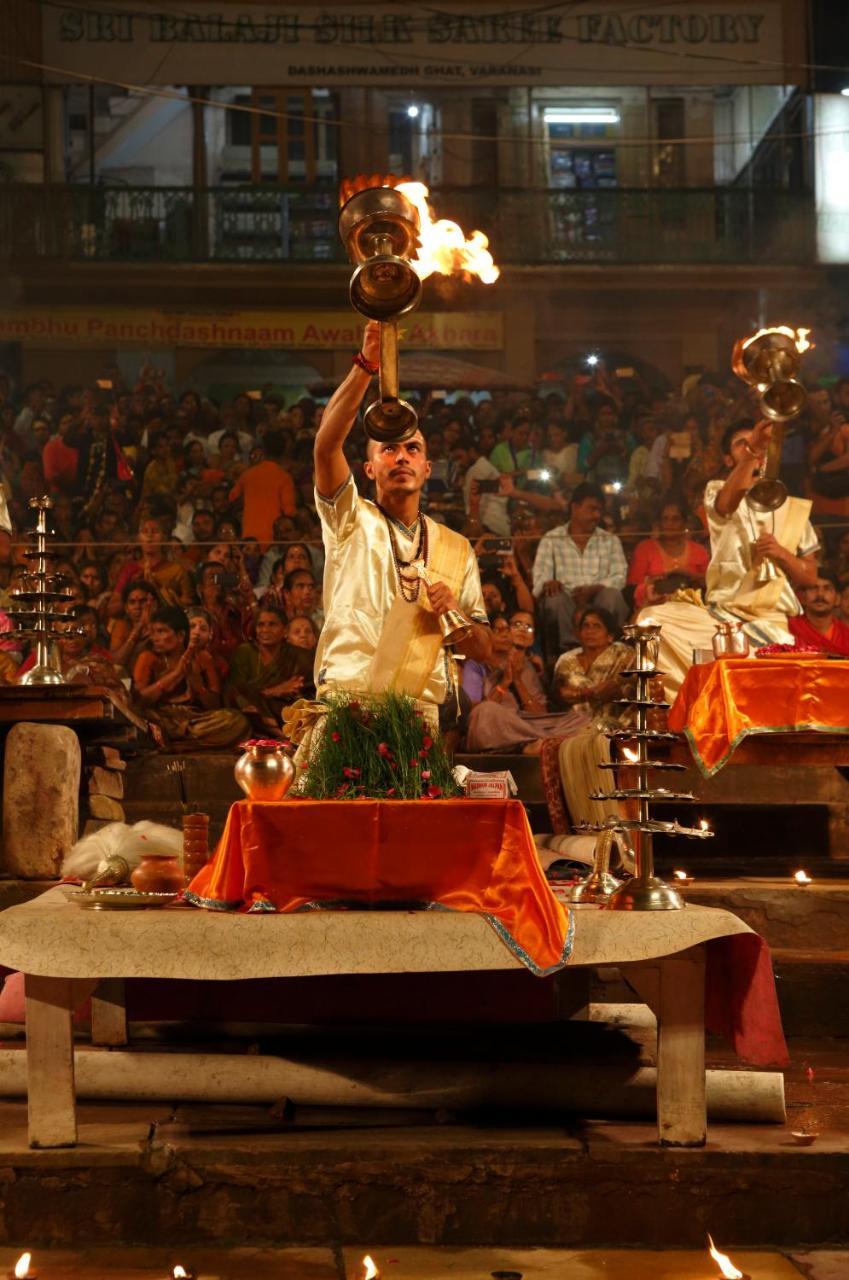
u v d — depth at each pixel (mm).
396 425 3848
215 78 16625
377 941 3354
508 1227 3381
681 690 6820
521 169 18922
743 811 7285
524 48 16609
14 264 17609
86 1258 3240
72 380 17766
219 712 9898
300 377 19141
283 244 18234
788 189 18234
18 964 3336
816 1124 3740
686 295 18375
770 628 8195
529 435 15062
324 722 3848
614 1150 3406
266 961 3340
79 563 13570
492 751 8492
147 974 3334
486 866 3477
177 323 17938
